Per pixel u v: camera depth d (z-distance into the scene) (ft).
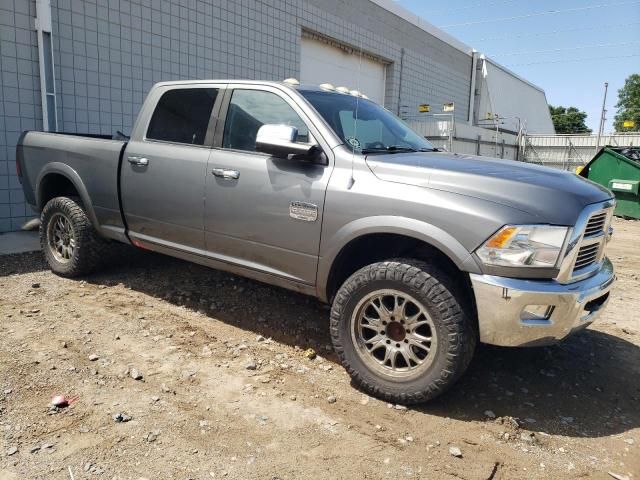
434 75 62.90
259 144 11.02
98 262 16.34
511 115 89.40
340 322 10.53
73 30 24.26
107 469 7.76
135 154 14.29
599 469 8.48
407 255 10.94
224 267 12.94
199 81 13.89
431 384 9.57
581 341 13.98
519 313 9.00
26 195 17.71
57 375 10.42
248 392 10.26
